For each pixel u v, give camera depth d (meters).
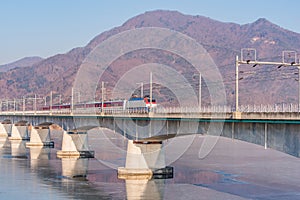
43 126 136.62
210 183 66.00
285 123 43.91
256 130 48.47
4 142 150.50
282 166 83.94
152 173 72.69
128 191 61.41
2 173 77.62
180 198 56.53
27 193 60.28
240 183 66.12
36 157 102.75
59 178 72.25
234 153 107.81
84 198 57.19
